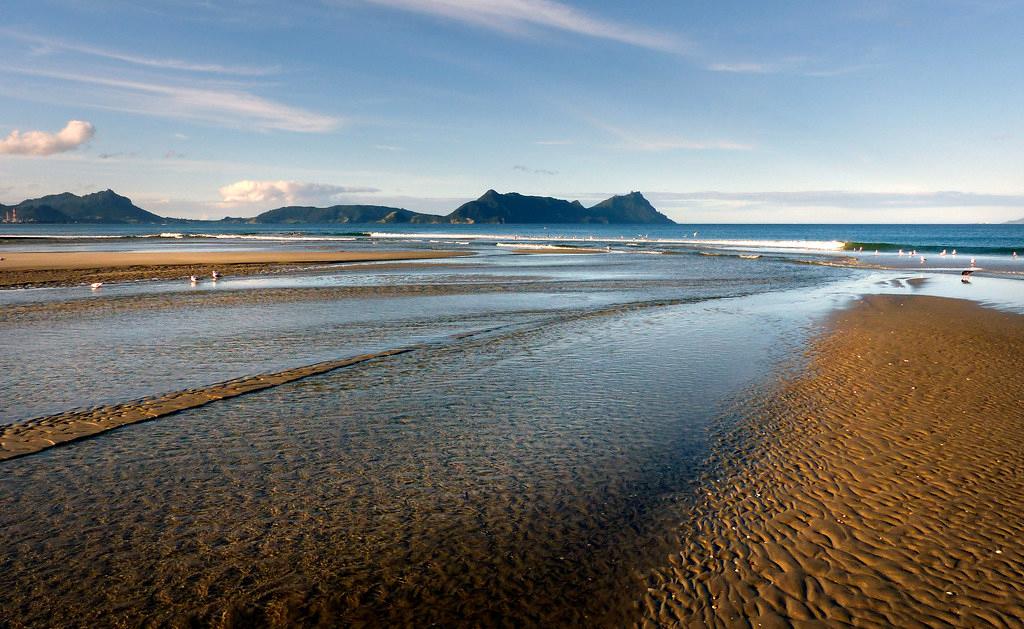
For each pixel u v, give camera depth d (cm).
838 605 584
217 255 5834
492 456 961
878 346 1722
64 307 2541
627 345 1792
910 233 18600
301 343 1823
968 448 954
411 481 870
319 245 8338
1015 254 6047
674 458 948
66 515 765
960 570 635
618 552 684
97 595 602
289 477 881
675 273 4422
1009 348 1678
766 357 1616
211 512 773
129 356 1639
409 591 614
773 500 801
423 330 2042
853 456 935
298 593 608
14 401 1231
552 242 10288
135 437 1039
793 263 5519
